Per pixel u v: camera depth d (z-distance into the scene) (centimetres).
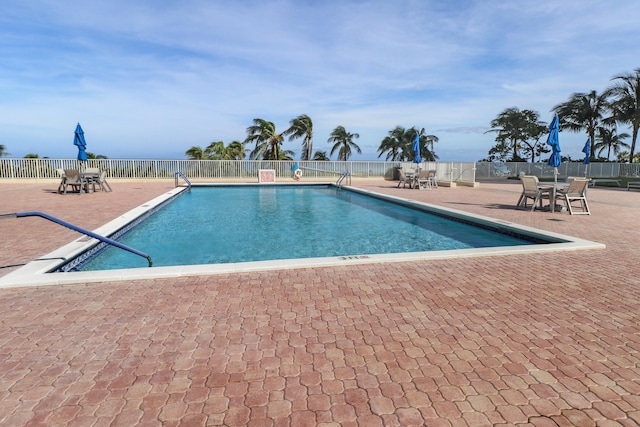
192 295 350
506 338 268
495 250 518
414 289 371
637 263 471
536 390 205
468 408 189
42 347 250
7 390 202
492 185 1994
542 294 359
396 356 242
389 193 1482
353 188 1691
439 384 211
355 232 841
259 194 1645
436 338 268
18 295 346
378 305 329
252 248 692
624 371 225
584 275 419
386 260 470
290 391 203
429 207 1034
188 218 1012
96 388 205
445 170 1992
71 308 317
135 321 292
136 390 203
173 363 232
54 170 1795
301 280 396
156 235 800
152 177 1980
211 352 246
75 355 240
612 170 2827
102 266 561
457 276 414
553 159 1004
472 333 276
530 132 3769
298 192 1748
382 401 195
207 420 179
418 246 707
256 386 208
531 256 505
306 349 251
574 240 581
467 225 872
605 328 286
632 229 709
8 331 273
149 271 407
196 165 2039
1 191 1353
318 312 313
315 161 2242
